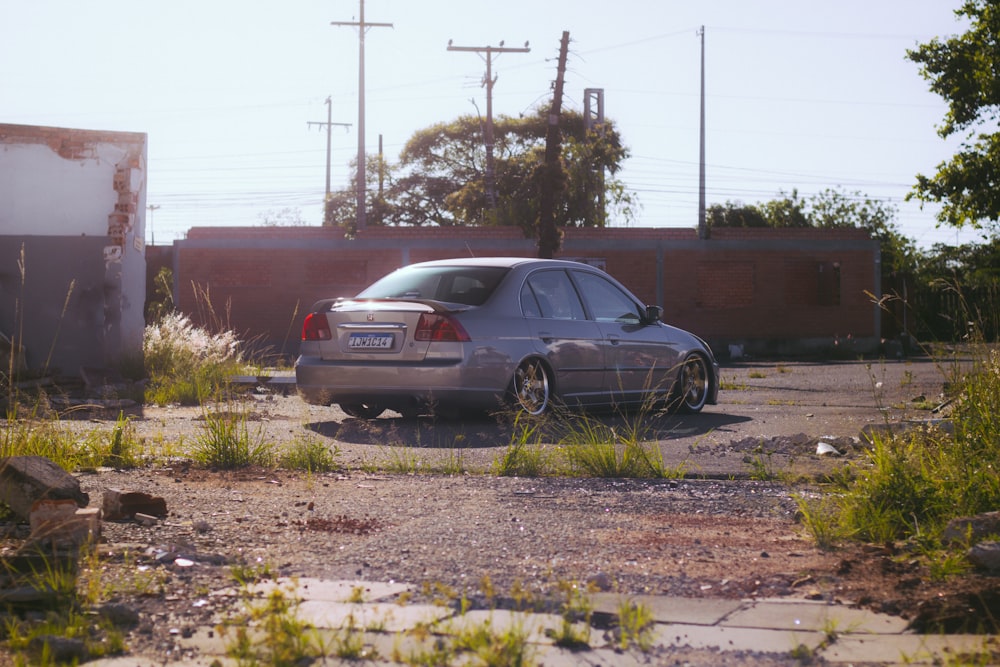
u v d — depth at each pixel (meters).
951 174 29.03
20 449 5.64
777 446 6.92
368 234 32.09
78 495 4.18
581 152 44.56
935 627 2.92
